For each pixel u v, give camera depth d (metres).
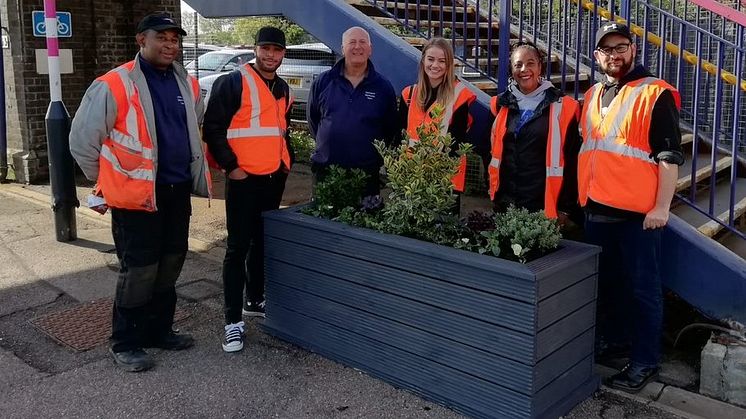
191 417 3.29
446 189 3.52
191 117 3.79
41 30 7.86
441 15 5.17
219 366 3.81
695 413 3.37
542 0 6.46
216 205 7.53
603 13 5.59
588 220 3.68
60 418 3.27
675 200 4.48
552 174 3.75
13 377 3.66
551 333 3.13
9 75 8.08
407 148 3.66
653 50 6.09
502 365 3.13
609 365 3.93
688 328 3.94
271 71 4.07
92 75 8.54
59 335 4.18
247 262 4.40
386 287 3.51
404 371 3.52
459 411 3.32
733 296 3.59
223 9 5.68
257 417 3.29
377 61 4.83
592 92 3.64
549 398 3.21
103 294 4.88
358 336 3.70
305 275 3.90
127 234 3.63
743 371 3.39
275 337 4.17
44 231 6.35
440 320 3.31
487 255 3.21
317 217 3.93
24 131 8.09
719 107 3.89
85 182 8.34
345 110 4.16
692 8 6.30
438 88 4.02
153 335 4.00
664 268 3.80
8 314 4.50
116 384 3.59
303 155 10.13
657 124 3.31
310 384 3.61
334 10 5.00
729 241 4.27
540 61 3.82
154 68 3.63
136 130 3.49
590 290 3.40
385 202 3.83
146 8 8.83
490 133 4.06
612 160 3.44
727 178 5.30
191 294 4.90
